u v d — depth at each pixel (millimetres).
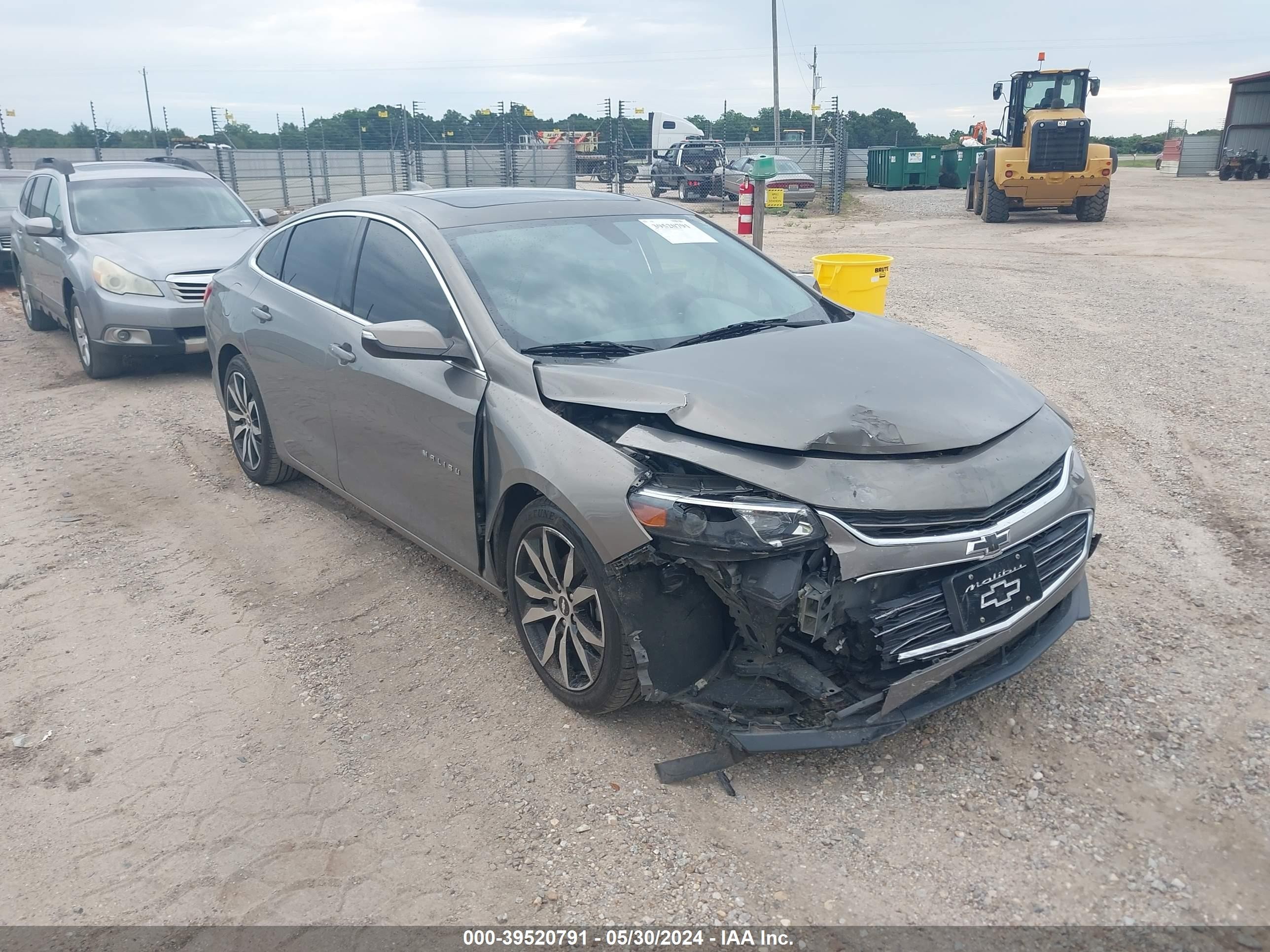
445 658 3873
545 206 4383
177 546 5008
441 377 3746
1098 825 2811
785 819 2896
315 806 3035
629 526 2902
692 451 2932
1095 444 6074
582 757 3213
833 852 2756
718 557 2777
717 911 2561
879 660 2883
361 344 4234
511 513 3525
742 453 2896
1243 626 3848
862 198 34438
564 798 3021
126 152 31031
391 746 3326
